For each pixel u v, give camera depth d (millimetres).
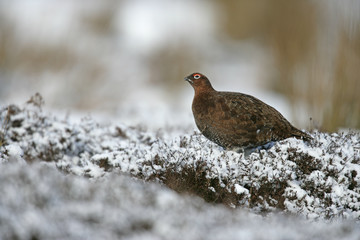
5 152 10180
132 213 6418
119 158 9594
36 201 6359
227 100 10648
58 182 6992
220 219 6832
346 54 17469
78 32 30297
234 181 8977
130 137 13250
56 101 25062
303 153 9508
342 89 17266
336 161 9547
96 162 9773
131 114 21609
